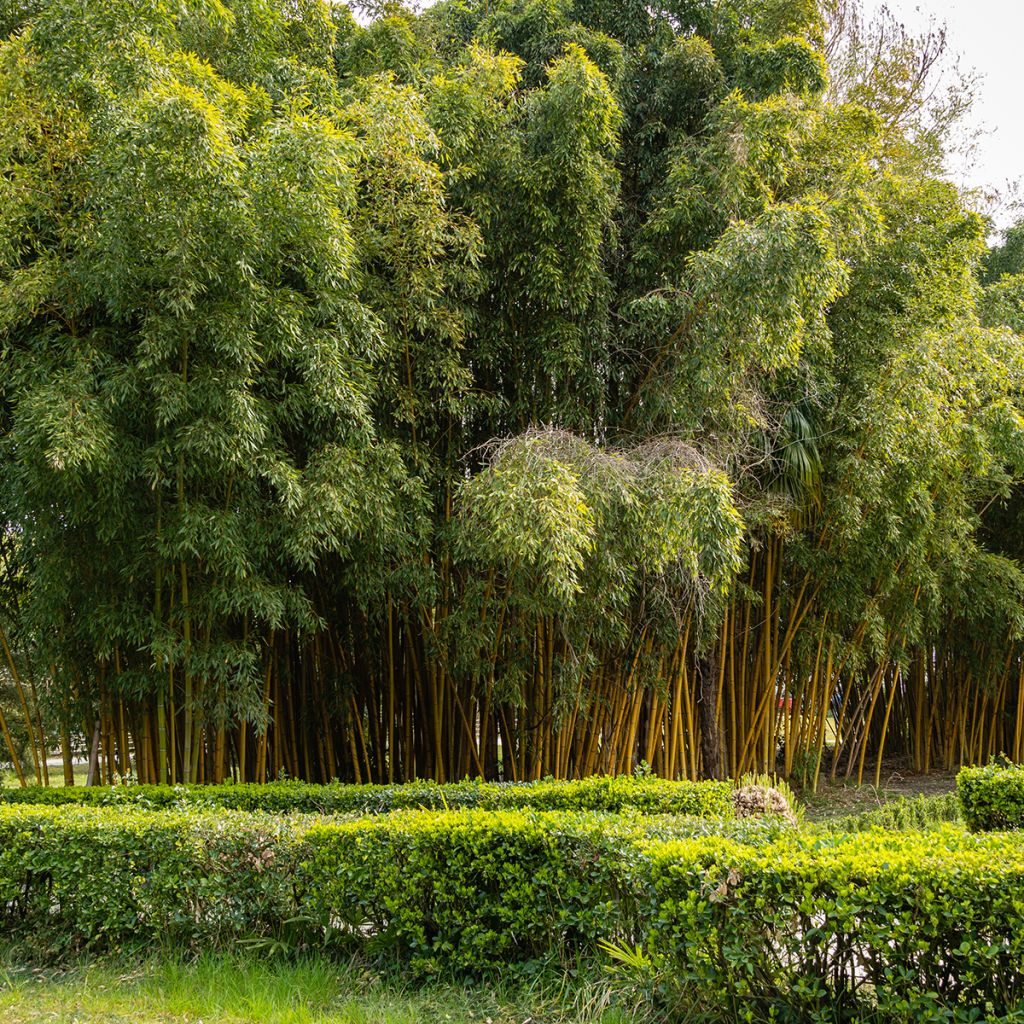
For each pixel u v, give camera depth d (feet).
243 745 22.34
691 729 28.78
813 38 29.35
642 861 10.86
